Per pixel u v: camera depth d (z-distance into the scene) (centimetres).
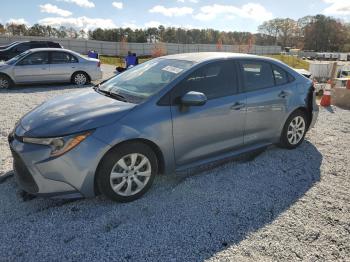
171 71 402
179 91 376
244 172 433
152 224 314
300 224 320
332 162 476
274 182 407
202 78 399
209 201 358
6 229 300
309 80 529
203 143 399
